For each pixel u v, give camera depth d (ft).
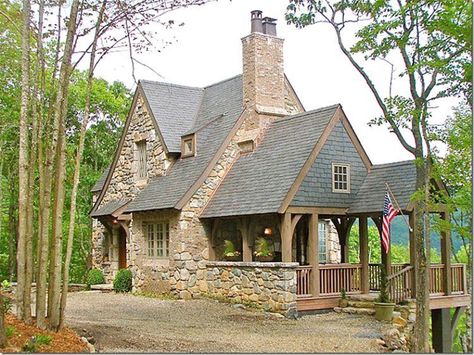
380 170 55.11
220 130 63.21
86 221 94.07
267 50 62.59
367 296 51.52
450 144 39.58
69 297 61.52
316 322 45.68
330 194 52.65
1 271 90.53
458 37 34.76
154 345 33.68
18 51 53.36
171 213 59.31
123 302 56.29
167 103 69.92
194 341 35.58
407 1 37.47
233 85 69.00
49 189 32.63
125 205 69.51
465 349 63.26
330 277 51.88
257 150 59.47
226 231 61.36
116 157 75.00
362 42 38.91
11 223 83.66
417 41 37.32
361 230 54.13
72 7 32.60
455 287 54.08
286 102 66.08
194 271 58.23
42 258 31.94
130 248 67.36
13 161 81.66
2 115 68.13
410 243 50.62
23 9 32.81
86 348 30.30
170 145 64.95
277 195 50.26
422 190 38.45
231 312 50.01
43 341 29.17
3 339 27.45
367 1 39.58
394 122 39.04
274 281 49.42
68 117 91.15
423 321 38.11
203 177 59.16
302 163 51.39
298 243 59.88
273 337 38.24
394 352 34.94
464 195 40.16
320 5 41.55
